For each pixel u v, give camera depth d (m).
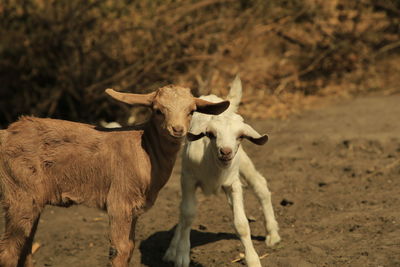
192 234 10.78
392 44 22.53
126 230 7.88
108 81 18.64
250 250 8.55
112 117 19.72
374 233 9.69
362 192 12.01
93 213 12.42
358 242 9.39
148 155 7.95
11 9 17.81
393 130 15.83
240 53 20.62
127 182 7.86
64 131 8.04
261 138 8.20
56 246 10.80
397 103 18.69
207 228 11.05
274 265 8.88
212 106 7.95
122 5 18.42
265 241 10.07
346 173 13.44
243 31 20.28
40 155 7.93
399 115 17.20
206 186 8.97
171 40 19.02
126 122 19.39
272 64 21.69
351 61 22.42
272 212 10.12
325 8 21.55
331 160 14.38
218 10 20.36
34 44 18.17
